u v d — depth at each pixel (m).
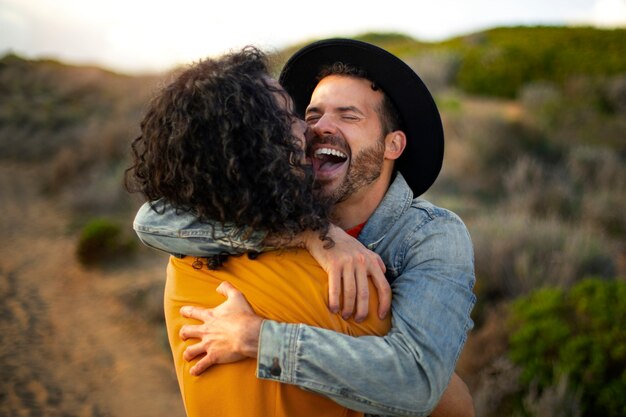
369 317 1.41
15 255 10.55
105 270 9.50
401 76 1.77
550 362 4.27
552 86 16.77
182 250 1.51
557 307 4.55
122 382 6.11
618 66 17.86
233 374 1.36
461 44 25.39
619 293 4.38
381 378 1.29
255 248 1.44
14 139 20.86
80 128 21.30
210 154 1.35
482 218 7.96
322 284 1.41
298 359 1.29
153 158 1.44
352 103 1.76
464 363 4.88
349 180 1.76
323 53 1.86
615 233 8.68
